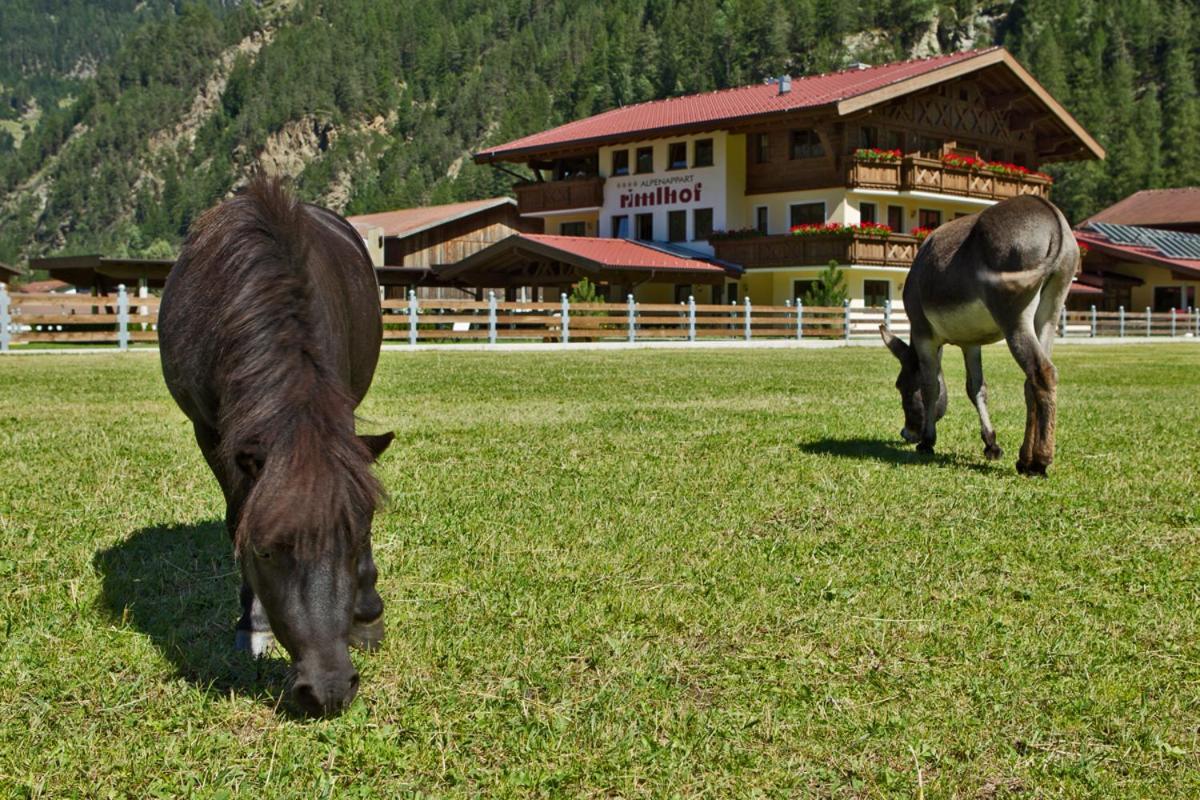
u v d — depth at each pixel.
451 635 4.70
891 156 45.44
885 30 187.50
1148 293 64.12
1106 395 16.69
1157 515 7.23
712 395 15.86
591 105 181.50
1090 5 178.75
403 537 6.36
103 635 4.66
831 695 4.14
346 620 3.30
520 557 5.97
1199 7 174.12
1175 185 120.94
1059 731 3.87
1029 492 7.94
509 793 3.40
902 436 9.92
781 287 47.16
